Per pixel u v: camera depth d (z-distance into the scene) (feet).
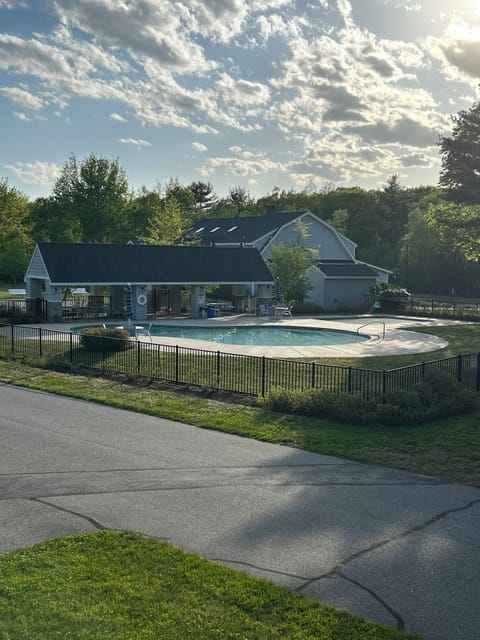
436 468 37.73
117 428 46.85
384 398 49.96
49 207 256.32
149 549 25.80
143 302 130.82
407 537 27.96
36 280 131.34
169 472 36.68
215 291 192.65
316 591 23.15
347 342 104.42
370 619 21.34
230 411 51.88
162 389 60.59
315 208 351.46
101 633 19.48
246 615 20.94
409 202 346.33
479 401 54.19
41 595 21.71
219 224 215.51
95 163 241.35
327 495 33.19
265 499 32.48
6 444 42.22
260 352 85.25
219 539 27.45
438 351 89.40
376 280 175.42
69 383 63.41
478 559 25.90
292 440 43.55
